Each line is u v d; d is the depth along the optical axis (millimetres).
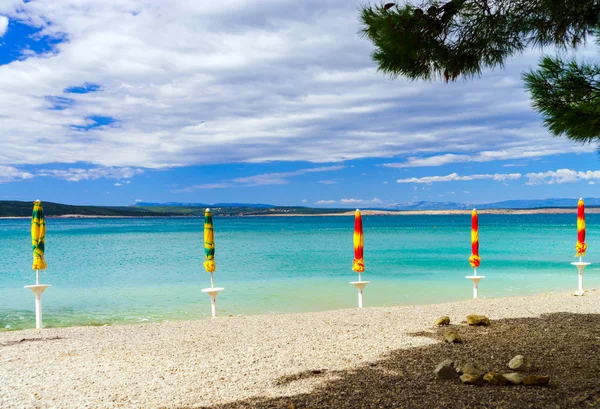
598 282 16562
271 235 55938
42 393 5082
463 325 8398
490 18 4859
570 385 4711
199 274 19938
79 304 13227
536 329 7664
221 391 4977
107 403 4703
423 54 5082
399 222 123812
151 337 8234
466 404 4238
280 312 11969
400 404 4309
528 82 5598
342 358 6273
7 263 25062
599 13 4465
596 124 5238
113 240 47062
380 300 13477
